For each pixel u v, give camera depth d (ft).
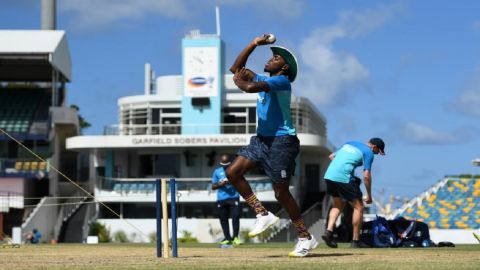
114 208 280.31
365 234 103.09
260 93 59.98
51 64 294.46
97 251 79.92
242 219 259.19
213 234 260.62
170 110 282.97
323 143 277.64
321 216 261.85
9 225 263.08
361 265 49.44
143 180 271.69
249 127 277.85
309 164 303.27
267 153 59.72
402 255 63.93
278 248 93.40
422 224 105.19
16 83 326.65
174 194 61.98
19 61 314.14
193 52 279.49
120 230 265.75
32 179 289.74
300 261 54.44
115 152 284.61
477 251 74.13
